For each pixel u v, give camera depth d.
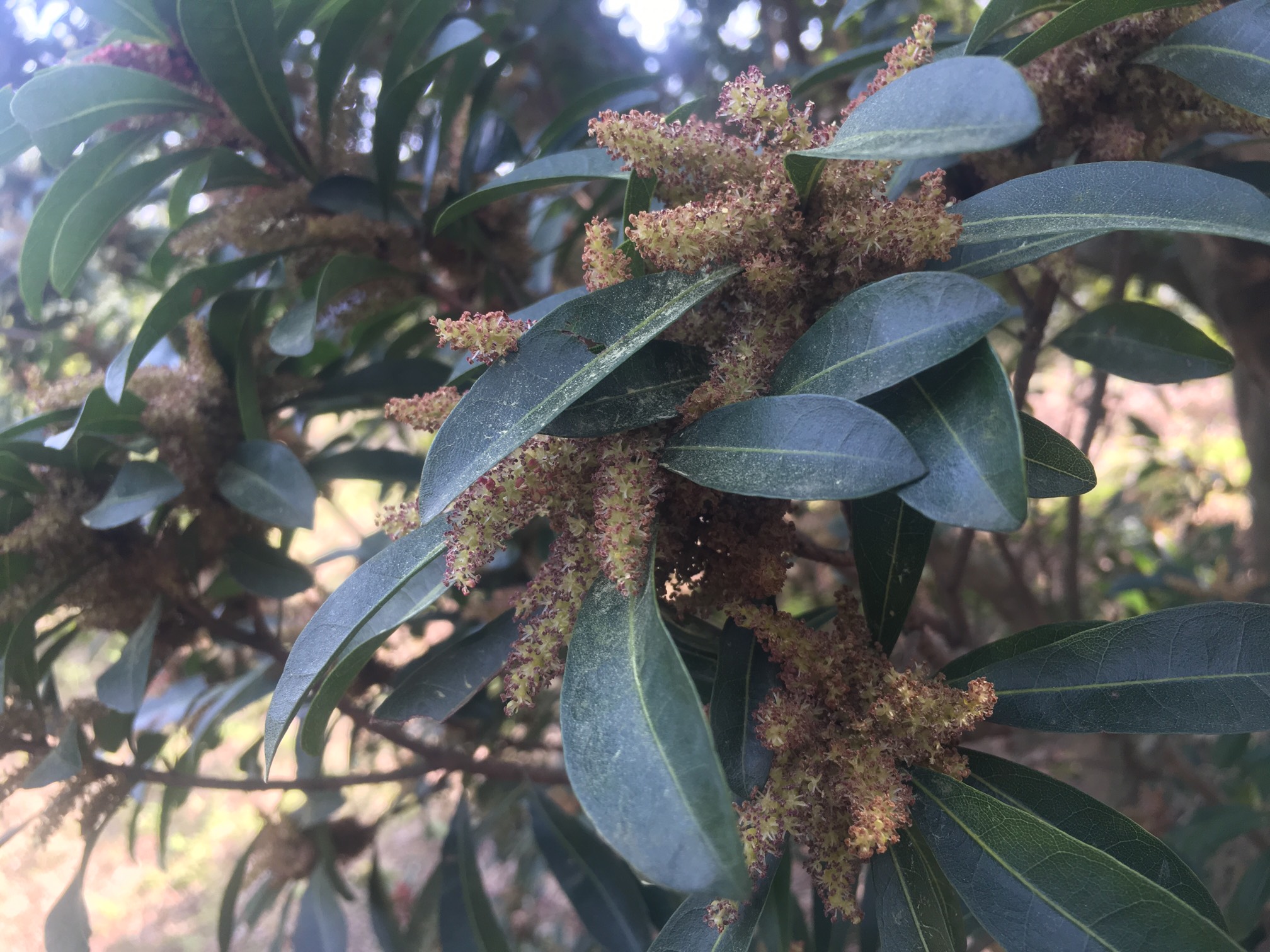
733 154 0.23
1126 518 0.96
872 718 0.22
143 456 0.39
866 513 0.25
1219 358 0.30
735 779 0.22
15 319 0.69
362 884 0.92
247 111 0.38
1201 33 0.25
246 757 0.56
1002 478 0.18
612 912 0.41
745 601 0.24
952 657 0.47
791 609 0.81
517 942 0.80
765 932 0.41
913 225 0.21
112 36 0.41
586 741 0.19
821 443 0.19
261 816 0.55
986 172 0.30
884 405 0.20
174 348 0.47
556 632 0.21
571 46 0.68
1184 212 0.21
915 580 0.25
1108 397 0.83
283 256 0.41
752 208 0.21
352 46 0.38
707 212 0.21
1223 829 0.46
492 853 1.04
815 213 0.22
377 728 0.45
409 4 0.42
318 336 0.44
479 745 0.52
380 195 0.40
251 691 0.46
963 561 0.44
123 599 0.38
